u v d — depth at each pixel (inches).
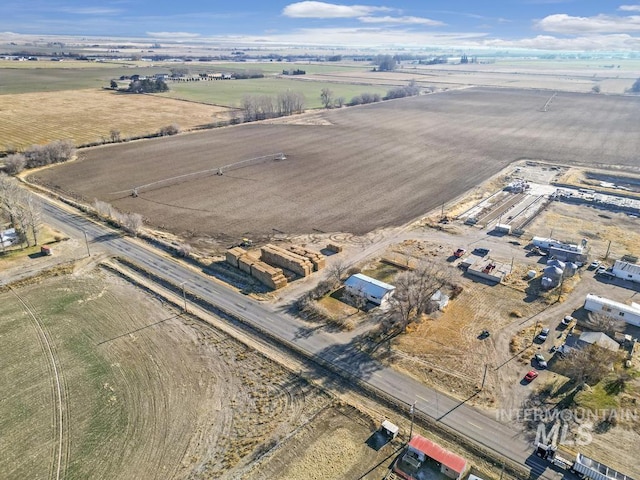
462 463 1713.8
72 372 2209.6
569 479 1699.1
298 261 3107.8
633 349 2372.0
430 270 2785.4
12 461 1747.0
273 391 2112.5
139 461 1758.1
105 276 3093.0
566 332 2504.9
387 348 2391.7
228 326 2578.7
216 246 3503.9
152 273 3115.2
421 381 2167.8
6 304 2743.6
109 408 2003.0
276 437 1866.4
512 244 3567.9
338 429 1914.4
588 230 3846.0
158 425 1920.5
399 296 2581.2
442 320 2620.6
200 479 1690.5
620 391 2101.4
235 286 2984.7
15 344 2401.6
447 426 1919.3
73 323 2583.7
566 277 3046.3
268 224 3892.7
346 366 2266.2
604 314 2593.5
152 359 2305.6
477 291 2913.4
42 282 2994.6
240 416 1974.7
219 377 2192.4
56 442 1834.4
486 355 2335.1
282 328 2554.1
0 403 2018.9
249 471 1721.2
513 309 2716.5
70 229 3767.2
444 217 4040.4
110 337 2469.2
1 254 3312.0
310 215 4084.6
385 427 1878.7
